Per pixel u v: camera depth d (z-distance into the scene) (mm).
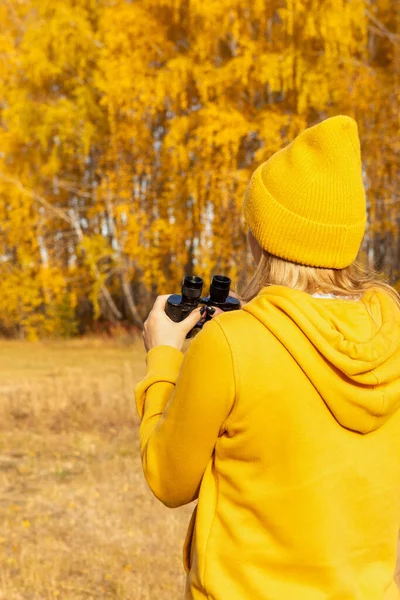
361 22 22797
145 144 27094
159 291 27047
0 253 29078
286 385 1129
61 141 28891
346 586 1114
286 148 1227
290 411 1126
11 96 28172
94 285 27234
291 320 1149
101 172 29000
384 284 1330
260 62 23281
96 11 28766
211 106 23531
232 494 1162
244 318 1165
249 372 1119
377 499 1175
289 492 1126
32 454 7988
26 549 5102
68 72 28547
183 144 25781
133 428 9242
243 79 23281
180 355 1363
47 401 10008
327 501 1128
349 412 1146
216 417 1136
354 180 1177
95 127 27203
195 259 27438
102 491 6656
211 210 25453
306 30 22500
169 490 1210
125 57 25344
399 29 24203
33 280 28812
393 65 23594
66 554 5027
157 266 26938
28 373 15391
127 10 25109
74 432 8992
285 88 22844
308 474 1125
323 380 1126
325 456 1137
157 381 1308
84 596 4289
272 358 1132
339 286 1239
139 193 27953
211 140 23422
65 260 31234
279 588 1118
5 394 11062
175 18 24844
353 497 1152
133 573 4664
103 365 17219
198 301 1393
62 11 27031
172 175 26016
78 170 31750
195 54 25469
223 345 1126
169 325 1392
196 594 1175
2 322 30000
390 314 1252
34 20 31078
